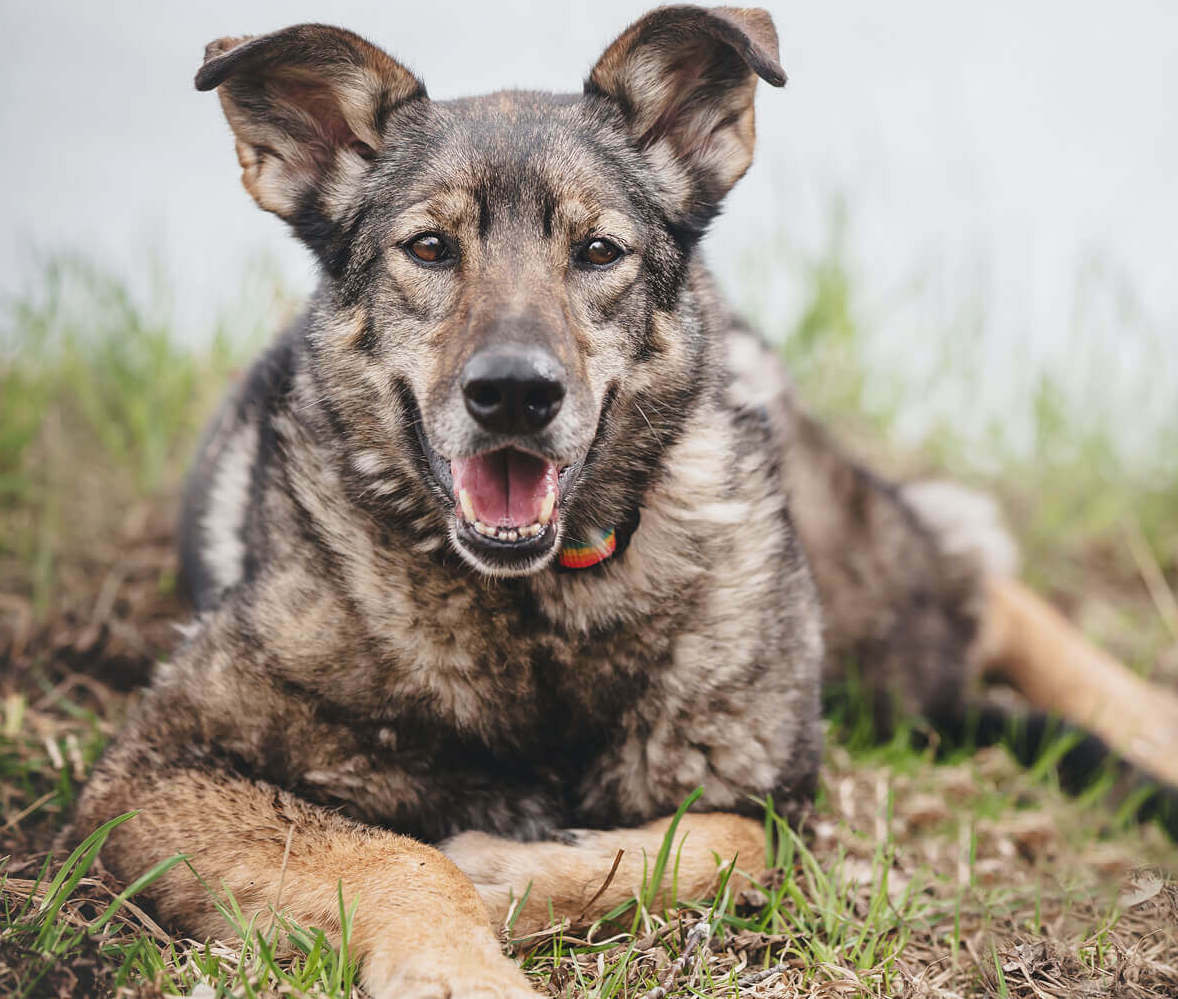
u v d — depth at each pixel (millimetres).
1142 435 7180
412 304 3363
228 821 3176
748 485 3684
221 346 6859
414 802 3459
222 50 3547
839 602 4988
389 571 3381
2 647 4707
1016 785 4410
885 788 4195
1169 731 4793
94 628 4809
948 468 7023
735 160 3740
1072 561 6410
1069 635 5246
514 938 3023
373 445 3461
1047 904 3561
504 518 3125
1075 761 4531
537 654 3400
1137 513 6645
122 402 6512
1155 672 5488
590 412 3197
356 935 2848
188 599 5105
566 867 3201
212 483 4520
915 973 3125
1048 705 5141
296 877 3020
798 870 3576
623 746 3523
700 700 3500
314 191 3645
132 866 3164
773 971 2998
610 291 3387
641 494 3457
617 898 3186
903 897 3336
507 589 3354
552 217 3348
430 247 3367
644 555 3434
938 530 5309
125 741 3465
